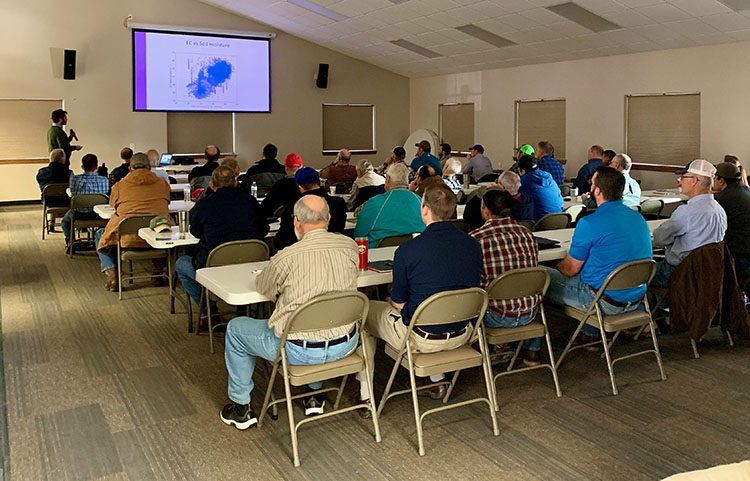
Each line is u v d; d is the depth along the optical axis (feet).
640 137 32.99
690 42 29.25
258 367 13.19
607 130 34.30
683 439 10.20
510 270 10.98
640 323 12.08
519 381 12.46
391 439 10.28
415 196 15.25
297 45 43.65
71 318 16.48
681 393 11.91
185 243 14.51
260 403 11.59
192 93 40.75
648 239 12.01
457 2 30.07
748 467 4.75
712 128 29.37
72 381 12.55
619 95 33.47
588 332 13.70
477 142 42.57
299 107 44.32
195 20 40.37
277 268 9.48
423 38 37.22
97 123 38.83
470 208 15.81
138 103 39.52
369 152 47.44
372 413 10.23
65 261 22.97
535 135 38.65
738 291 13.42
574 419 10.90
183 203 20.84
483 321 11.26
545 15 29.78
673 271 13.35
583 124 35.55
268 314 14.03
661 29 28.45
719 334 15.14
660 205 22.16
